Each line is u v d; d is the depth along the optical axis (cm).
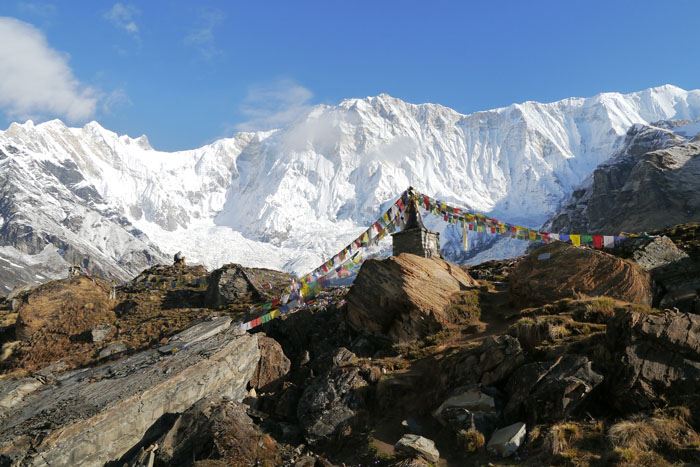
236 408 1925
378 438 1752
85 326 3431
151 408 1989
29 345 3266
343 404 1917
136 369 2305
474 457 1543
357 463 1670
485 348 1831
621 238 2578
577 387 1568
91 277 4203
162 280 4819
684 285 2183
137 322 3503
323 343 2562
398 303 2408
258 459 1772
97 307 3662
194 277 4891
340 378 2003
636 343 1578
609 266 2234
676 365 1521
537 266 2398
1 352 3247
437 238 3175
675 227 3234
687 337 1548
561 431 1479
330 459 1753
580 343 1745
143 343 3038
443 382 1842
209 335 2659
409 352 2205
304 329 2752
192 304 3991
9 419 2045
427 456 1576
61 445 1767
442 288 2495
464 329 2278
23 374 2848
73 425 1819
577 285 2241
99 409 1908
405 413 1844
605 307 2008
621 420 1476
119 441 1892
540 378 1641
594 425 1492
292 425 1970
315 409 1922
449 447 1620
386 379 1984
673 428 1385
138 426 1947
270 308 2975
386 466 1605
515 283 2417
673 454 1338
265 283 4244
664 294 2192
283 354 2517
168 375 2119
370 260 2580
